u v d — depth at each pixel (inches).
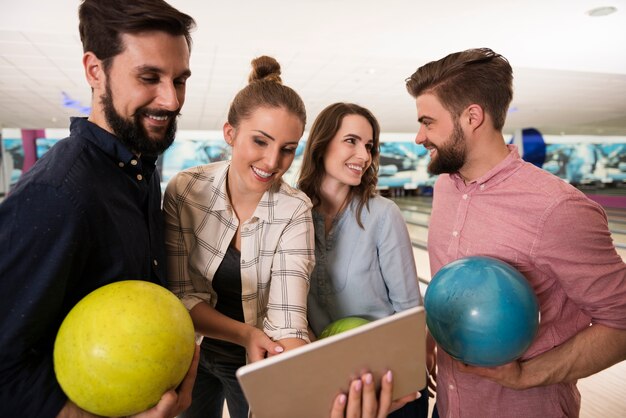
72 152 25.0
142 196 30.0
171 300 24.3
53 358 23.5
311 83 233.3
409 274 43.9
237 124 33.8
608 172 458.6
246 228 37.7
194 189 38.5
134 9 25.0
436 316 31.1
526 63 194.4
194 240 39.0
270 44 161.9
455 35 156.4
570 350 32.3
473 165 36.8
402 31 150.9
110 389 21.6
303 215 38.4
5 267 21.4
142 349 21.5
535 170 34.1
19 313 21.7
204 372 47.3
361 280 42.7
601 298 31.0
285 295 36.1
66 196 22.8
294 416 22.2
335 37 155.6
